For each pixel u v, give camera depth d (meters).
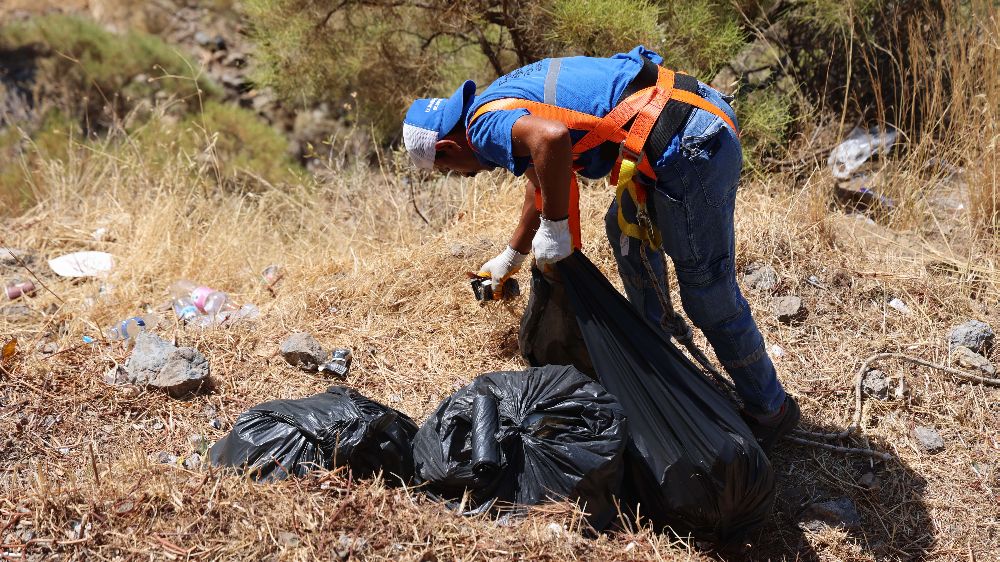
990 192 4.25
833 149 5.37
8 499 2.42
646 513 2.62
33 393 3.08
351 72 6.95
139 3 11.27
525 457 2.47
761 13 5.93
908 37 5.47
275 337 3.55
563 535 2.34
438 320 3.69
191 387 3.16
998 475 3.01
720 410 2.64
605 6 5.17
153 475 2.51
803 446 3.15
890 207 4.57
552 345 3.01
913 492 2.97
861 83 5.74
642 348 2.67
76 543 2.27
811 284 3.84
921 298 3.79
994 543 2.79
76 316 3.68
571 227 2.72
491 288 3.07
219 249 4.39
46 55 9.88
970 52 4.61
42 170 5.51
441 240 4.24
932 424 3.24
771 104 5.43
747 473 2.54
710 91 2.49
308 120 9.44
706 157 2.36
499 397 2.59
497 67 6.46
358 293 3.82
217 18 11.42
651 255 2.91
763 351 2.81
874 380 3.36
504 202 4.58
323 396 2.74
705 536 2.65
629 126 2.41
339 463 2.49
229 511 2.35
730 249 2.61
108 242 4.52
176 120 9.19
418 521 2.37
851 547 2.78
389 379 3.37
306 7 6.64
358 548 2.26
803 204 4.29
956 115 4.66
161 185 4.98
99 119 9.48
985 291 3.86
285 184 6.88
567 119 2.39
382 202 4.96
